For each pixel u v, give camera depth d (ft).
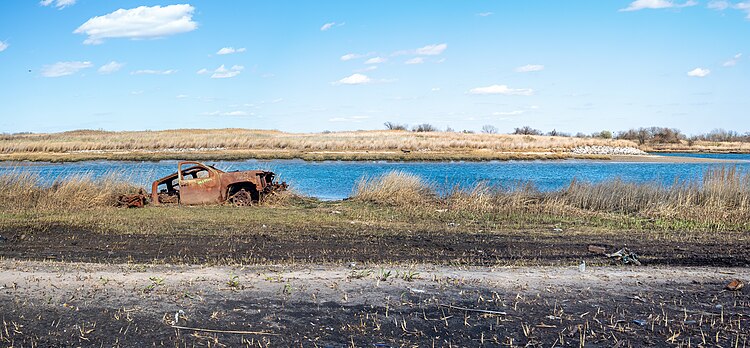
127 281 27.04
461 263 32.50
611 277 28.63
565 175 132.46
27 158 176.96
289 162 174.81
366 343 20.49
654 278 28.60
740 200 55.93
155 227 43.65
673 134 359.25
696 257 34.78
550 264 32.48
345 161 182.50
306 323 22.24
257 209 55.93
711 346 20.26
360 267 30.40
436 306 24.14
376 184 66.39
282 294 25.40
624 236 42.22
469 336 21.15
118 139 271.90
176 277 27.78
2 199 56.54
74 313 23.06
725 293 26.30
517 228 45.93
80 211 52.95
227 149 217.97
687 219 50.67
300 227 44.57
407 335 21.20
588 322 22.48
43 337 20.79
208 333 21.25
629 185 61.00
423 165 168.04
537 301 24.88
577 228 46.03
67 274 28.22
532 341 20.71
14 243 37.63
